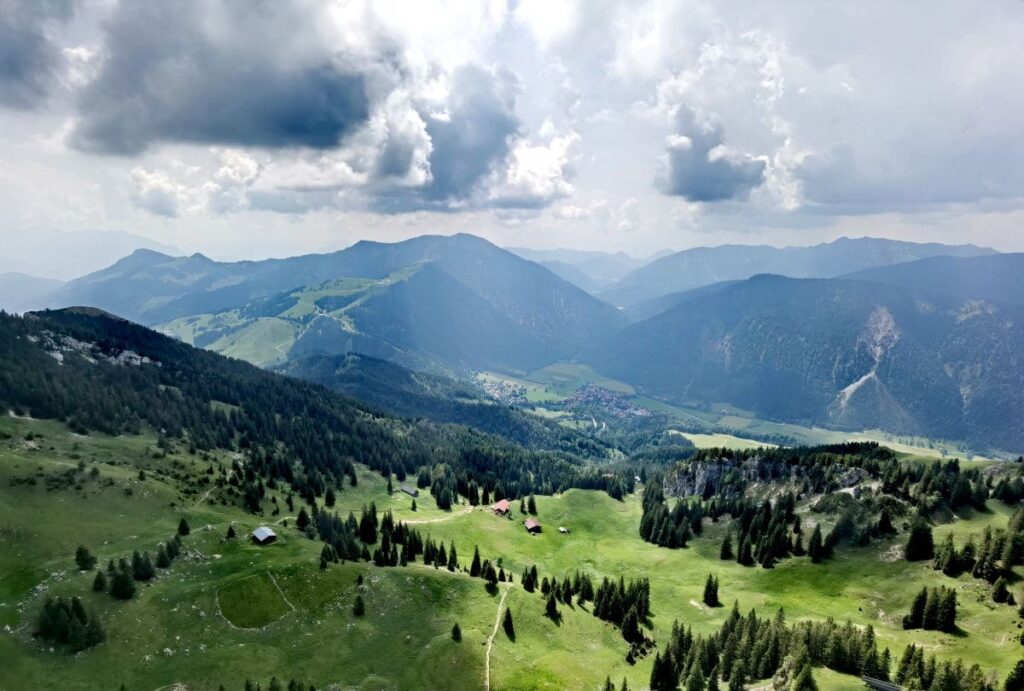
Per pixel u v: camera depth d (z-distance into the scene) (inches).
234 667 4205.2
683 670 4859.7
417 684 4392.2
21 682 3757.4
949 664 3846.0
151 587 4702.3
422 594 5349.4
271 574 5032.0
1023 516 5959.6
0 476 5359.3
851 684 4037.9
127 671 4023.1
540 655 4990.2
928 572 6043.3
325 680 4311.0
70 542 5064.0
